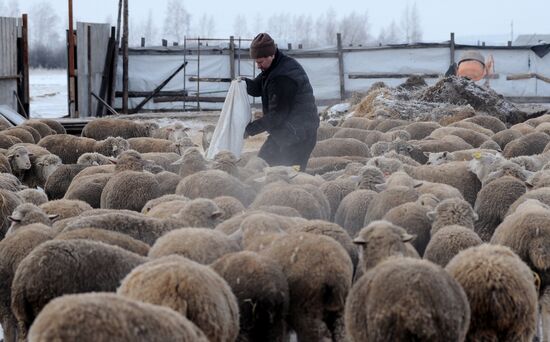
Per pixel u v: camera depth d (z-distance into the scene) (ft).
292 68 44.55
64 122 100.12
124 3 127.75
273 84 44.39
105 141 64.18
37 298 23.43
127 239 27.30
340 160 53.83
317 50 132.77
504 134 65.62
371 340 21.75
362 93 108.17
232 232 30.04
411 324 20.90
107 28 130.82
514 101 130.72
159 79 132.98
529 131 69.41
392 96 90.89
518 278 23.36
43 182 58.08
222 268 24.11
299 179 42.63
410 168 46.70
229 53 133.18
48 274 23.39
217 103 133.80
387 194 36.09
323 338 25.44
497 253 24.11
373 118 84.43
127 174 40.65
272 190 36.65
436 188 39.45
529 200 32.94
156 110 133.28
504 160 45.03
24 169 57.16
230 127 47.78
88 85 124.57
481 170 44.65
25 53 113.09
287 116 44.68
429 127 70.38
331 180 43.50
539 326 30.04
